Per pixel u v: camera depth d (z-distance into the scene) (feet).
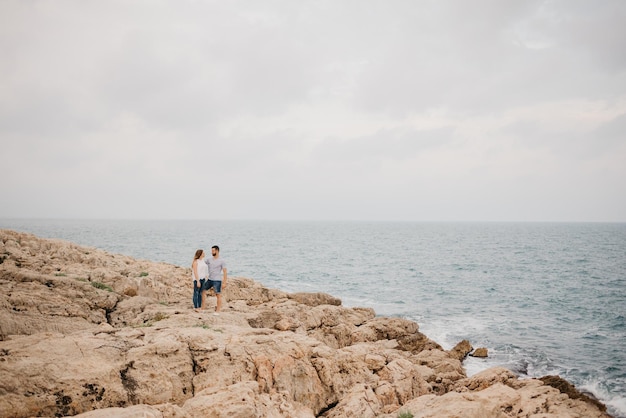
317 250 305.53
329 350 41.83
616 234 633.61
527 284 158.71
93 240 341.00
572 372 69.15
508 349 80.74
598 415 36.27
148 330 38.32
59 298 48.83
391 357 47.73
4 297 43.68
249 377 33.78
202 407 25.66
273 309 68.59
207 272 54.08
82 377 27.43
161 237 425.69
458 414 26.58
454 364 62.39
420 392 43.57
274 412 29.04
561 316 109.29
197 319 48.03
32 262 65.82
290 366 37.42
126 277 66.33
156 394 29.55
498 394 35.24
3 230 86.07
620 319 106.22
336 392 38.83
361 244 383.04
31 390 25.07
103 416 22.30
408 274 182.09
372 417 34.09
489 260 245.45
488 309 116.16
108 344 32.12
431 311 112.68
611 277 178.40
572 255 281.13
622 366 72.08
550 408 35.37
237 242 377.71
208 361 33.73
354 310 84.64
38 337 31.91
